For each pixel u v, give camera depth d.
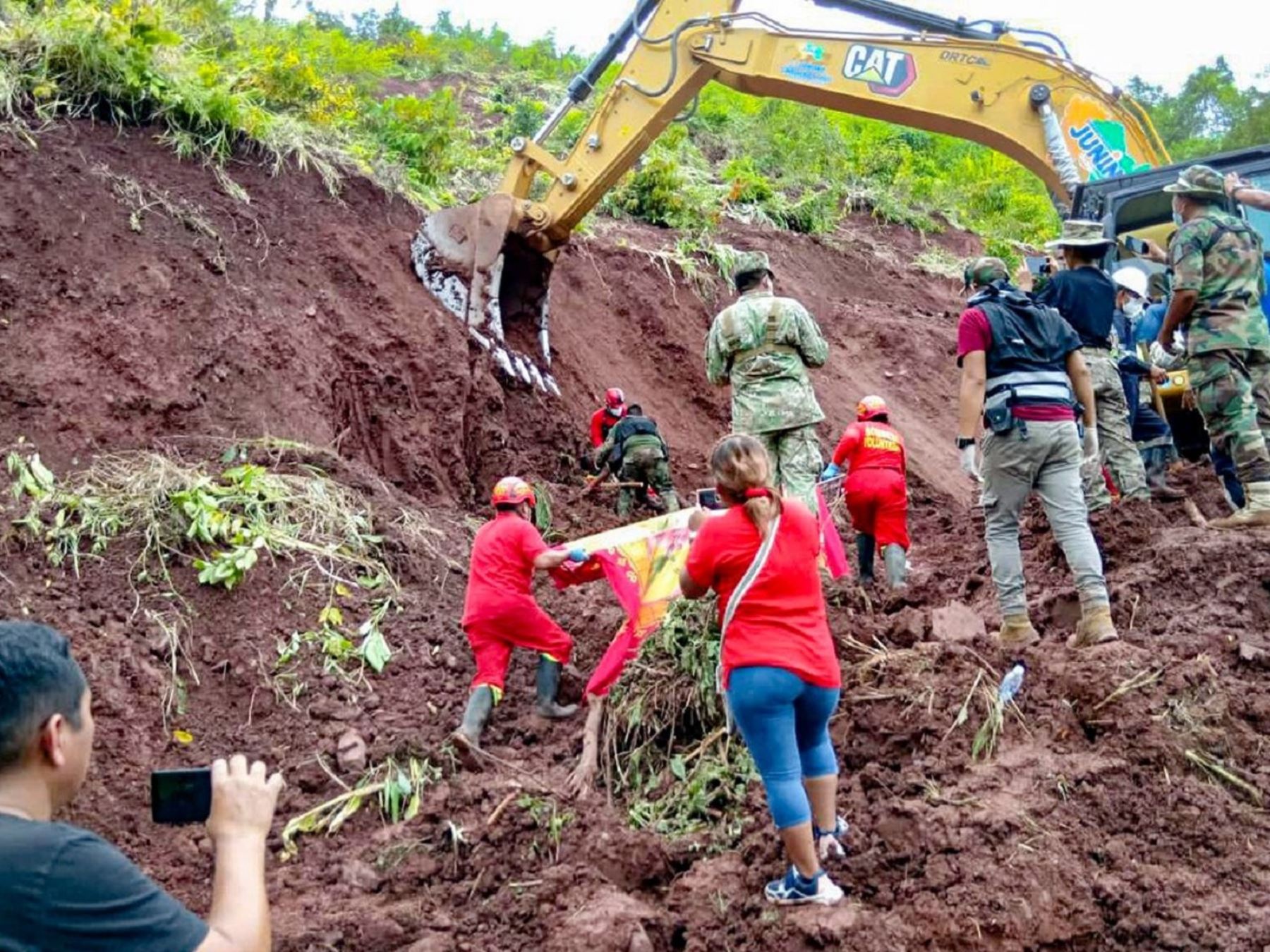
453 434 9.98
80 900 2.55
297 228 10.30
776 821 4.57
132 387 8.19
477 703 6.30
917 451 14.24
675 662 6.29
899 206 20.64
